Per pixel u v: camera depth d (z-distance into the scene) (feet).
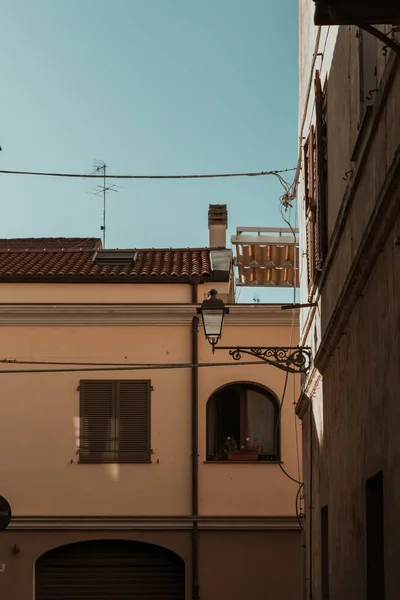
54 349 81.87
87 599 79.05
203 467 80.28
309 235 54.49
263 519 78.95
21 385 81.46
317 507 52.70
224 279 83.25
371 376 31.65
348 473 37.99
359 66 33.24
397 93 26.27
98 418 81.00
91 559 79.56
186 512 79.61
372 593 32.30
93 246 107.34
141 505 79.77
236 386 82.48
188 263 88.33
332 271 43.45
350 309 36.50
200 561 78.64
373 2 22.29
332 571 44.11
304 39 57.57
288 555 78.74
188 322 82.23
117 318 82.07
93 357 81.76
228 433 82.33
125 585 79.25
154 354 81.71
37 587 78.95
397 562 26.40
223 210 95.45
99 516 79.05
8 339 81.97
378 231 28.55
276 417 81.76
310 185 53.93
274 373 81.61
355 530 35.63
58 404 81.15
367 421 32.60
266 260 81.46
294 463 80.33
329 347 43.73
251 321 82.02
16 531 79.10
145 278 83.25
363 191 33.14
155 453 80.53
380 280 29.58
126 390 81.41
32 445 80.53
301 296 63.77
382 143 28.94
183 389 81.56
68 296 83.35
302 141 58.70
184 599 78.33
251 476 80.12
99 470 80.28
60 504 79.71
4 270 85.92
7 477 80.07
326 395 47.37
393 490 27.14
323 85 47.57
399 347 26.30
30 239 115.03
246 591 78.28
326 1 22.34
